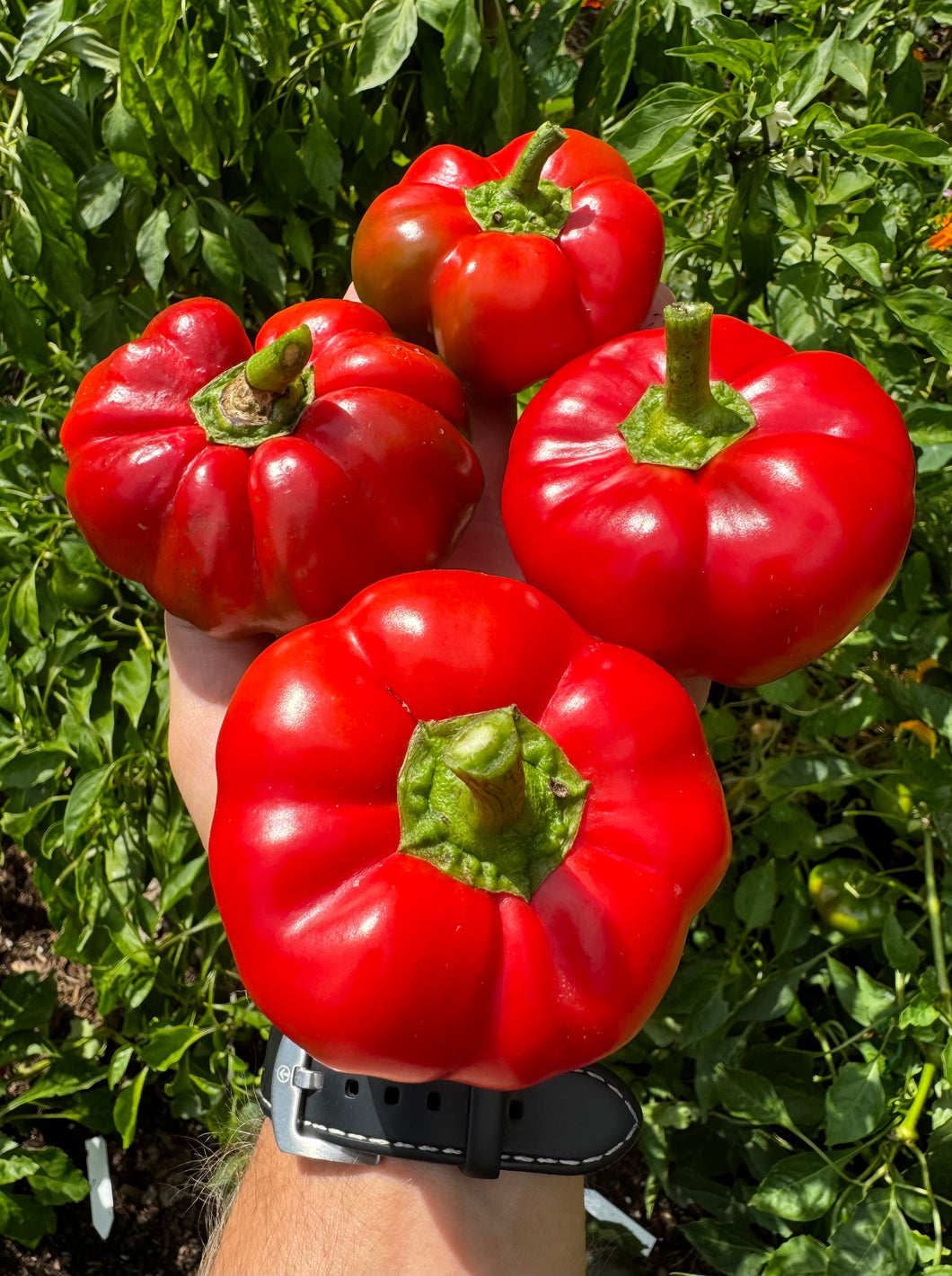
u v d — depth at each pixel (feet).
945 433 0.94
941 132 1.20
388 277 0.86
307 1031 0.58
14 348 1.05
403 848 0.59
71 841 1.05
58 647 1.15
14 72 0.94
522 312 0.81
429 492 0.76
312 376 0.76
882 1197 0.96
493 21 1.10
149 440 0.75
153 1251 1.33
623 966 0.59
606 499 0.69
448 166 0.91
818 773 1.02
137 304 1.17
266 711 0.61
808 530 0.66
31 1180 1.20
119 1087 1.33
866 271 0.90
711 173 0.96
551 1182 0.65
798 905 1.08
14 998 1.27
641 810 0.61
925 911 1.13
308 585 0.74
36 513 1.18
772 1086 1.00
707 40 0.88
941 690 1.02
